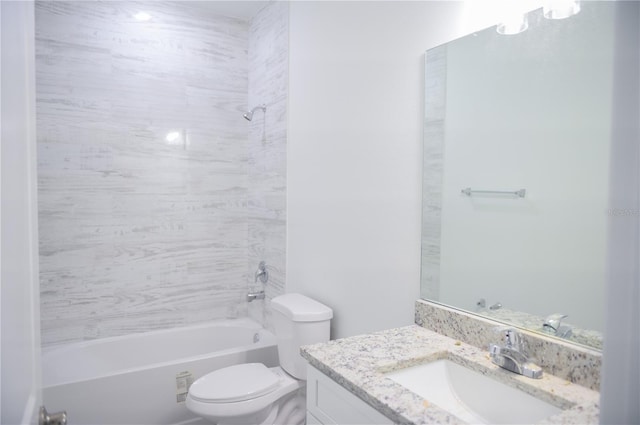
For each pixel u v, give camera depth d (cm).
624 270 74
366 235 189
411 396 99
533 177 117
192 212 300
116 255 275
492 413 112
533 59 117
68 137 259
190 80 296
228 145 312
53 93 254
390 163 174
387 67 175
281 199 267
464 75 138
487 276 131
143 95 281
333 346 132
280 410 204
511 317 123
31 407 76
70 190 260
